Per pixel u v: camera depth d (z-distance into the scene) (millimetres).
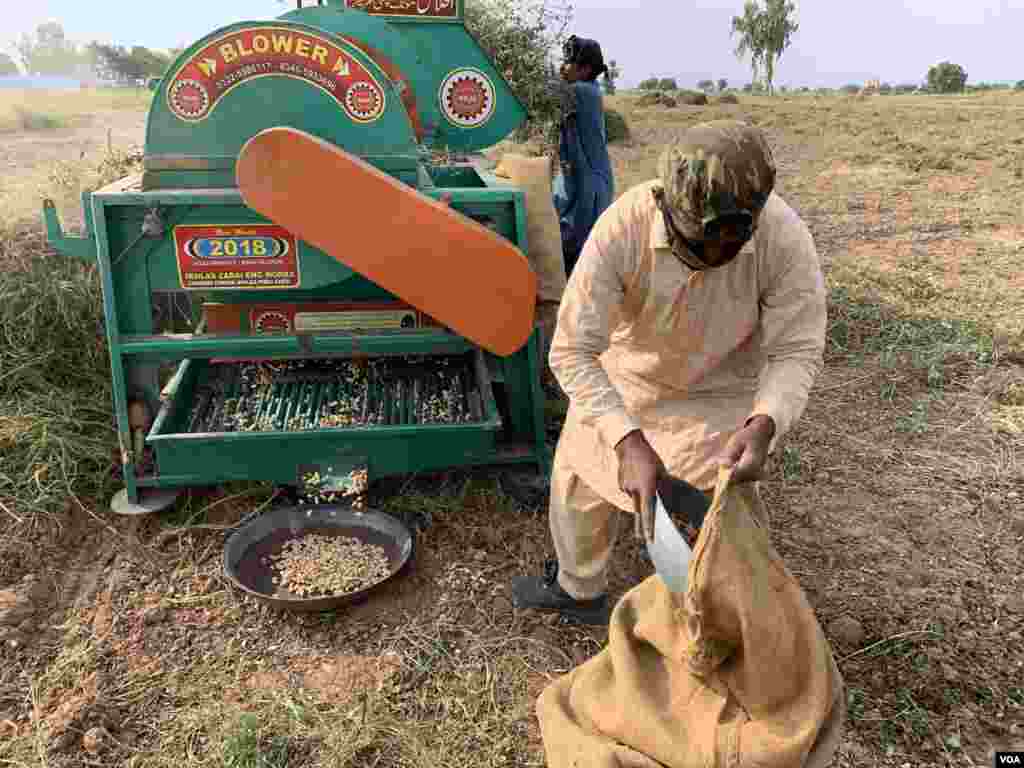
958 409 4473
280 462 3523
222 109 3256
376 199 3125
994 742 2510
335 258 3271
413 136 3404
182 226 3328
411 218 3148
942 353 4984
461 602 3143
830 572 3266
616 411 2199
